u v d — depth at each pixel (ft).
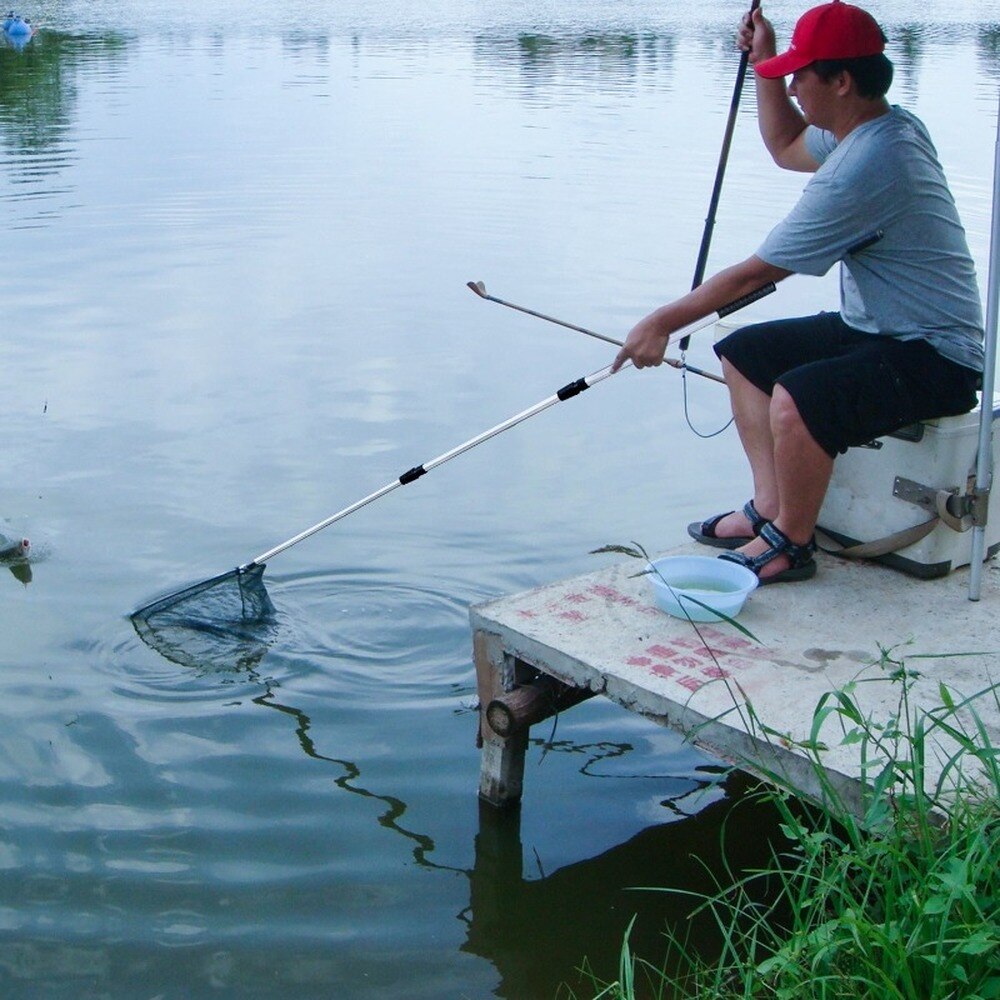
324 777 12.61
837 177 11.73
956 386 12.05
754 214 34.17
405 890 11.12
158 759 12.78
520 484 19.48
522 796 12.51
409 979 10.13
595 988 10.11
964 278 12.19
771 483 13.19
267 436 20.94
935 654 11.12
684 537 17.78
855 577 12.70
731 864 11.57
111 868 11.21
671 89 53.83
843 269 12.89
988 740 9.36
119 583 16.28
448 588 16.33
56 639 14.94
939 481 12.23
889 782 8.87
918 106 45.73
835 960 8.70
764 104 14.53
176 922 10.61
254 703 13.82
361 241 32.01
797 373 11.98
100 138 43.88
